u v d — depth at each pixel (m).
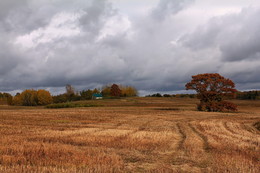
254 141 17.12
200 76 57.47
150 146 14.98
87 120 32.06
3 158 11.34
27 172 9.51
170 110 55.06
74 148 14.03
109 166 10.47
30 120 31.45
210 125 27.33
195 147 14.80
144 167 10.70
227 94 56.34
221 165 10.92
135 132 21.19
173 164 11.27
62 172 9.45
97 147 14.56
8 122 28.75
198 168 10.59
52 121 30.39
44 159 11.46
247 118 37.59
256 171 10.03
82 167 10.35
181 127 25.36
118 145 15.16
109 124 27.66
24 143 15.07
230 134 20.59
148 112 47.91
